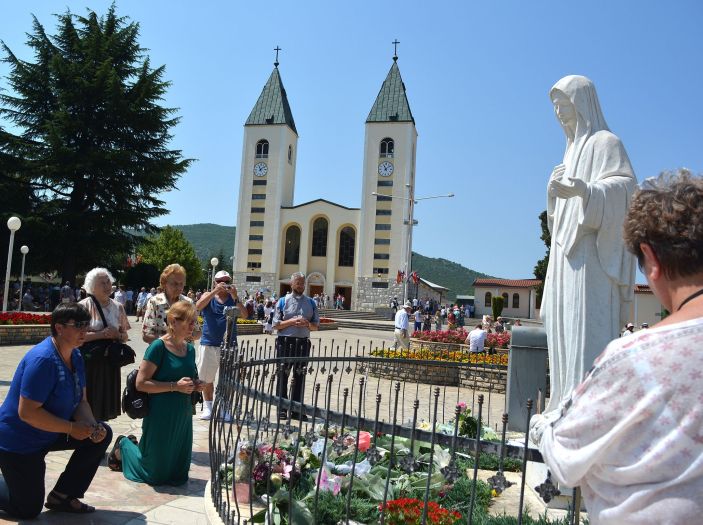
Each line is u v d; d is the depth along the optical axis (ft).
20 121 145.38
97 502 15.58
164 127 149.28
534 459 8.49
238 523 12.21
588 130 14.92
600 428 4.97
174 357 17.62
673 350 4.75
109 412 18.98
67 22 151.53
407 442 17.49
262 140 222.48
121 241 142.41
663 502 4.64
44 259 134.62
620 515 4.87
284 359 19.94
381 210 207.31
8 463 13.67
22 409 13.39
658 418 4.69
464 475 15.88
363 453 16.75
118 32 152.15
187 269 271.28
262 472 14.51
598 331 13.74
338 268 214.69
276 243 216.74
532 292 261.44
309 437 13.52
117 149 143.43
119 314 19.88
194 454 21.30
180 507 15.48
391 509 11.66
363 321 167.43
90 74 143.23
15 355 48.47
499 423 27.40
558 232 14.80
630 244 5.80
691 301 5.19
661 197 5.47
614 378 4.97
